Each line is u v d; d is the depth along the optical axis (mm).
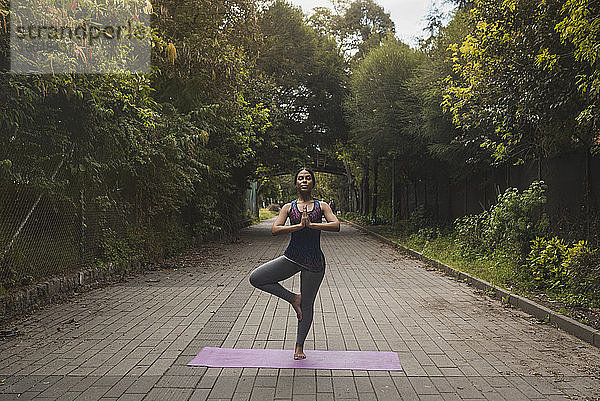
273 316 6738
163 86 13562
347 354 5039
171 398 3889
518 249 9336
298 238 4840
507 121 9688
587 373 4488
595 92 6520
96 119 8438
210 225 17766
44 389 4070
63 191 8492
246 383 4219
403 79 18672
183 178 12812
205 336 5719
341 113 26672
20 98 6500
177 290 8773
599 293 6793
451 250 13461
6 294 6688
